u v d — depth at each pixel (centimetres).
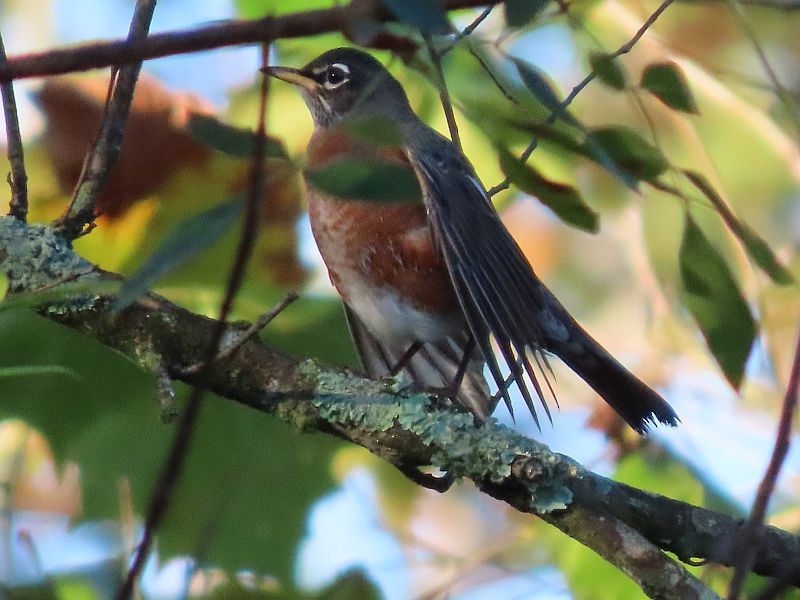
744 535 405
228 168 838
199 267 823
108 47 325
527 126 521
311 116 944
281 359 630
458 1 381
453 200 809
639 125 1046
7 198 918
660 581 567
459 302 812
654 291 1030
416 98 941
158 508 342
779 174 1146
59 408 793
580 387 1087
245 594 788
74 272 626
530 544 886
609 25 962
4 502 772
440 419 610
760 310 816
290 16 343
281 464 816
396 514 977
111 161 674
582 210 561
